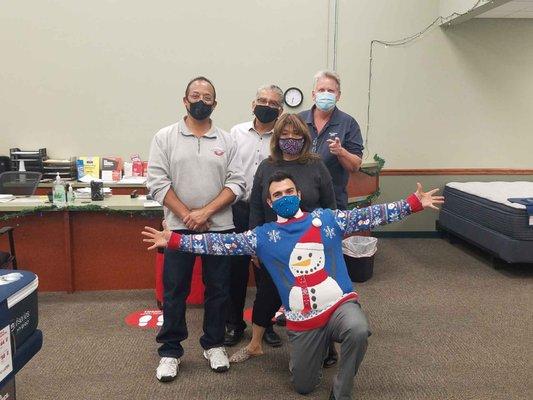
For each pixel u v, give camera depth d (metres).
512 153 5.30
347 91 5.12
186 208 2.25
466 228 4.59
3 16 4.81
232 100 5.10
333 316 1.98
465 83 5.16
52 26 4.86
